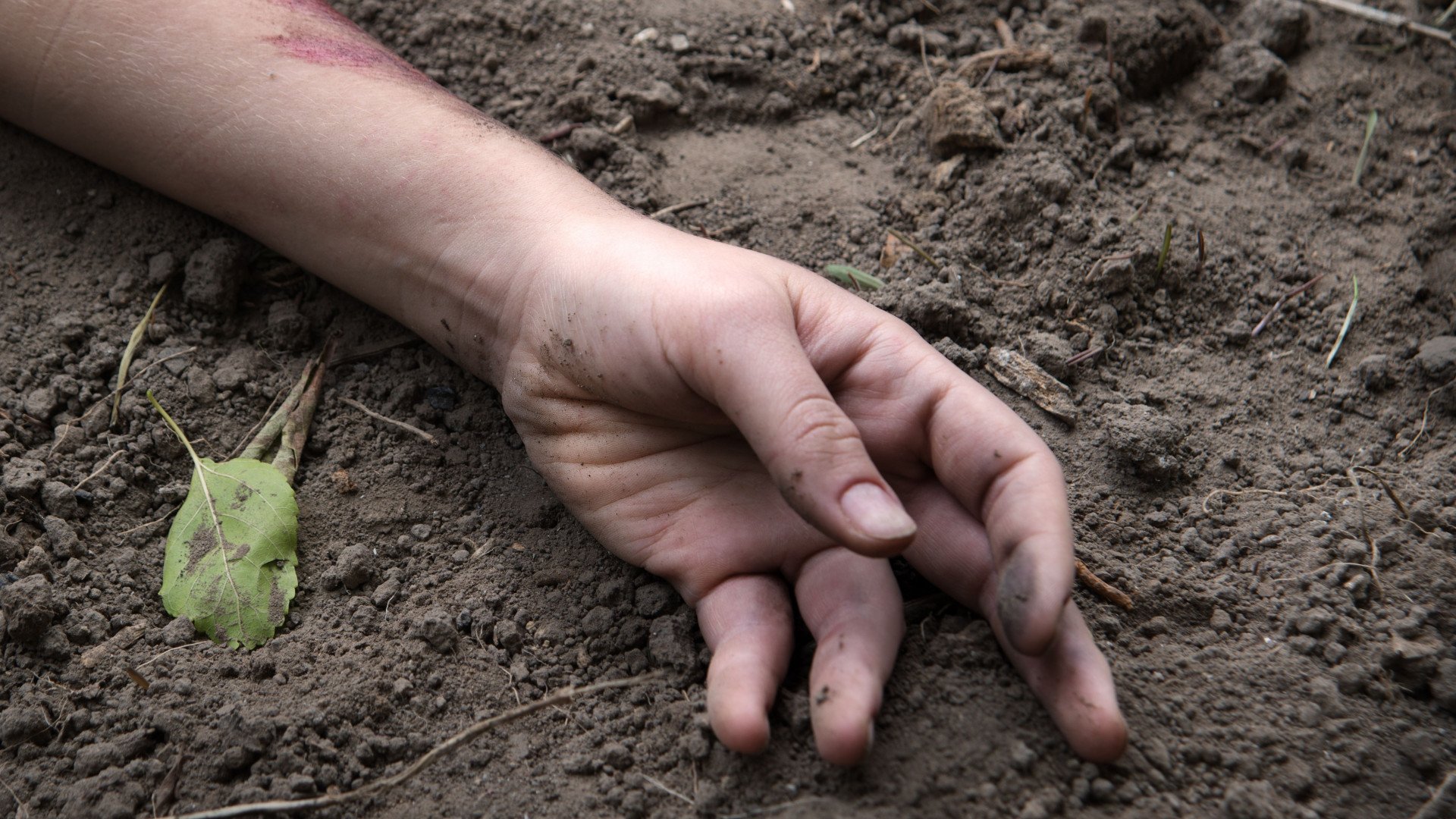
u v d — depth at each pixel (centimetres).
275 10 71
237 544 67
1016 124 76
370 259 69
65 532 67
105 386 70
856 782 62
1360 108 79
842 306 64
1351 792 62
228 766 63
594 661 66
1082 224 73
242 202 70
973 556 63
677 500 65
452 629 66
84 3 69
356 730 64
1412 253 74
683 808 63
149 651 65
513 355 67
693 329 62
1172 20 80
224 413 70
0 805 63
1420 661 64
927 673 63
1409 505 67
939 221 74
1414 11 83
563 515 68
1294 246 75
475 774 64
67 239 72
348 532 68
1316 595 65
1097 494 68
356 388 71
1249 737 63
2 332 70
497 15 78
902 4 81
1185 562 67
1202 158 78
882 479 60
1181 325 73
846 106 79
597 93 77
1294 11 80
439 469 70
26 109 71
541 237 67
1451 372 70
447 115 70
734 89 78
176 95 69
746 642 63
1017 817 61
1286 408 71
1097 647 63
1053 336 71
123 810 63
